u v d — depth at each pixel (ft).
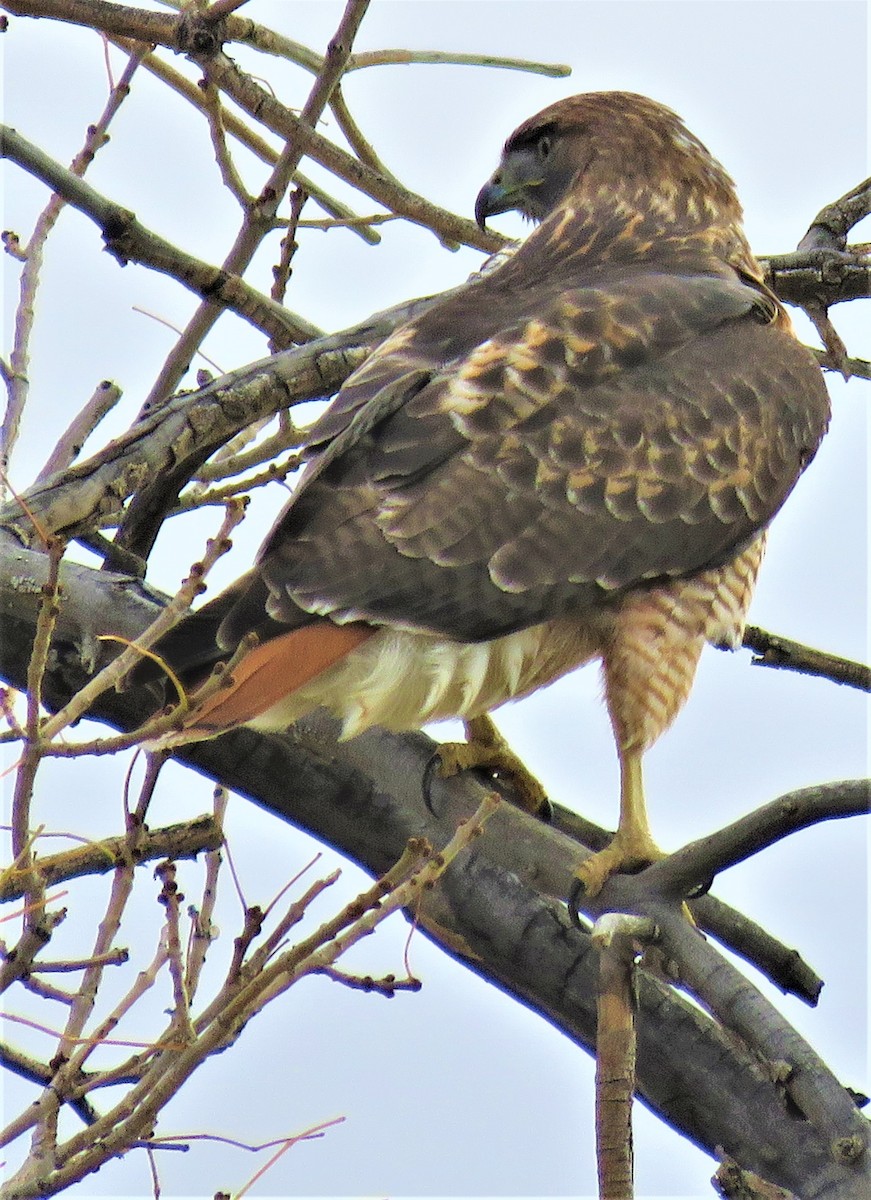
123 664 20.12
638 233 35.70
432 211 33.65
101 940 24.25
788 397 31.86
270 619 25.61
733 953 27.61
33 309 30.12
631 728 30.19
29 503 29.12
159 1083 20.76
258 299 32.68
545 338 29.76
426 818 28.45
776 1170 25.16
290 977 20.13
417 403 28.25
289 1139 22.70
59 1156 21.15
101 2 30.83
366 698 26.55
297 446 34.19
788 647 33.42
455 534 27.27
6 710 19.88
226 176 32.65
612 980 21.02
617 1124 20.40
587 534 28.58
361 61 32.19
